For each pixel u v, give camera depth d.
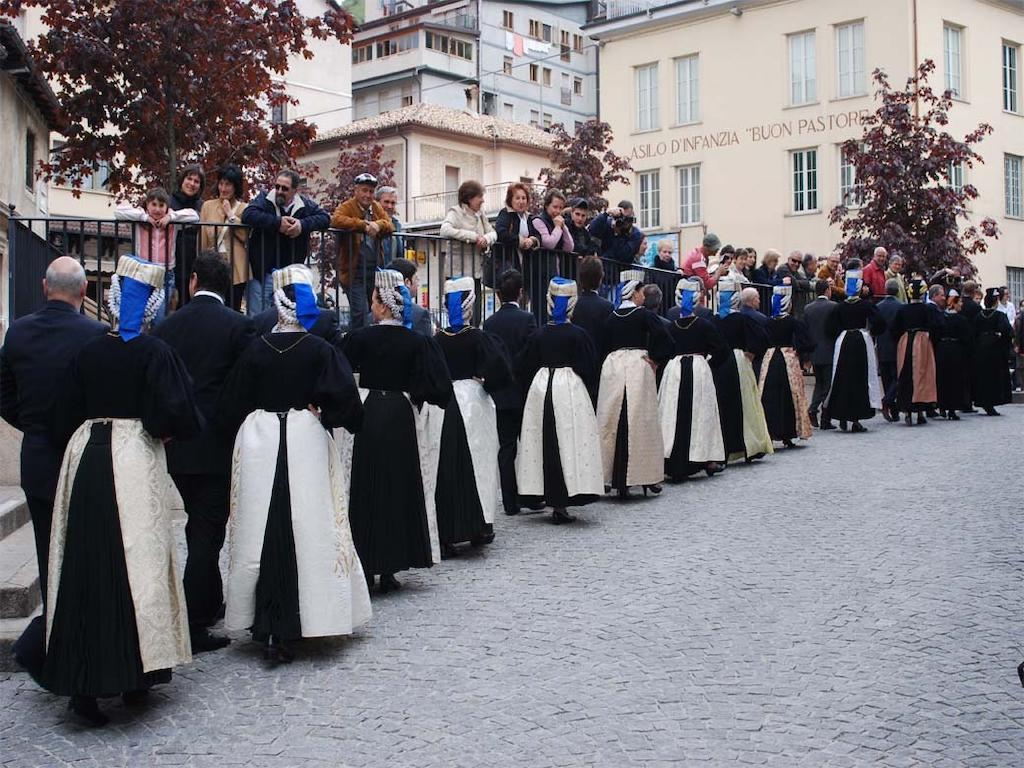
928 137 22.52
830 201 31.94
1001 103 32.75
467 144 44.81
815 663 5.71
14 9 16.19
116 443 5.37
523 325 9.67
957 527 8.64
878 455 12.73
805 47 32.41
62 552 5.28
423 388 7.39
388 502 7.29
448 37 56.22
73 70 15.64
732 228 33.62
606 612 6.70
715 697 5.28
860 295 15.11
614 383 10.52
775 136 32.84
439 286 10.86
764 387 13.65
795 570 7.52
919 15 30.59
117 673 5.14
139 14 15.62
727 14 33.53
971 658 5.71
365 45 57.06
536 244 11.75
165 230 9.28
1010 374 19.70
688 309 11.73
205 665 6.08
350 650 6.19
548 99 60.88
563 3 62.00
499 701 5.32
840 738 4.76
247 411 6.24
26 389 5.61
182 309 6.68
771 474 11.69
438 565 8.09
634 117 35.53
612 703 5.24
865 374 15.09
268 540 6.02
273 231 9.67
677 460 11.43
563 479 9.38
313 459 6.14
